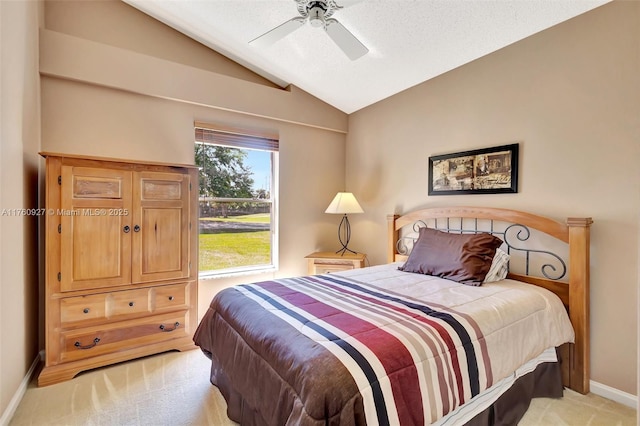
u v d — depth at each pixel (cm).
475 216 262
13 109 189
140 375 227
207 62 311
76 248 223
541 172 227
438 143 297
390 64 282
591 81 203
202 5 250
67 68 243
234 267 334
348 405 104
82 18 259
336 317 153
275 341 136
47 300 215
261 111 330
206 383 218
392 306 170
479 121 264
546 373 195
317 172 383
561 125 217
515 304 179
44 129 242
